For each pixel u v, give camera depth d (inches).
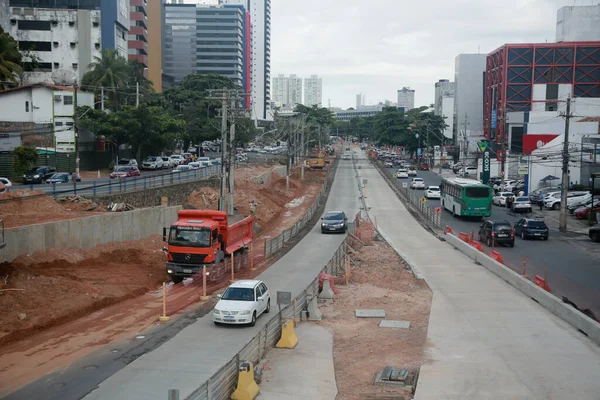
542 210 2861.7
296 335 948.6
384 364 815.7
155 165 3331.7
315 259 1615.4
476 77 6417.3
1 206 1457.9
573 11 5315.0
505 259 1643.7
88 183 2281.0
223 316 943.7
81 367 756.6
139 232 1652.3
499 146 4778.5
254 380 721.6
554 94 4891.7
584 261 1615.4
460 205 2500.0
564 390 721.6
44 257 1262.3
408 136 6387.8
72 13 4234.7
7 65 2856.8
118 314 1021.8
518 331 981.2
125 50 4837.6
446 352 869.2
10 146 2778.1
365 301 1181.7
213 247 1273.4
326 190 3659.0
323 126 6752.0
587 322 960.9
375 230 2247.8
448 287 1321.4
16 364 765.3
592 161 2960.1
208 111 4365.2
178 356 804.6
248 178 3125.0
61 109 3004.4
